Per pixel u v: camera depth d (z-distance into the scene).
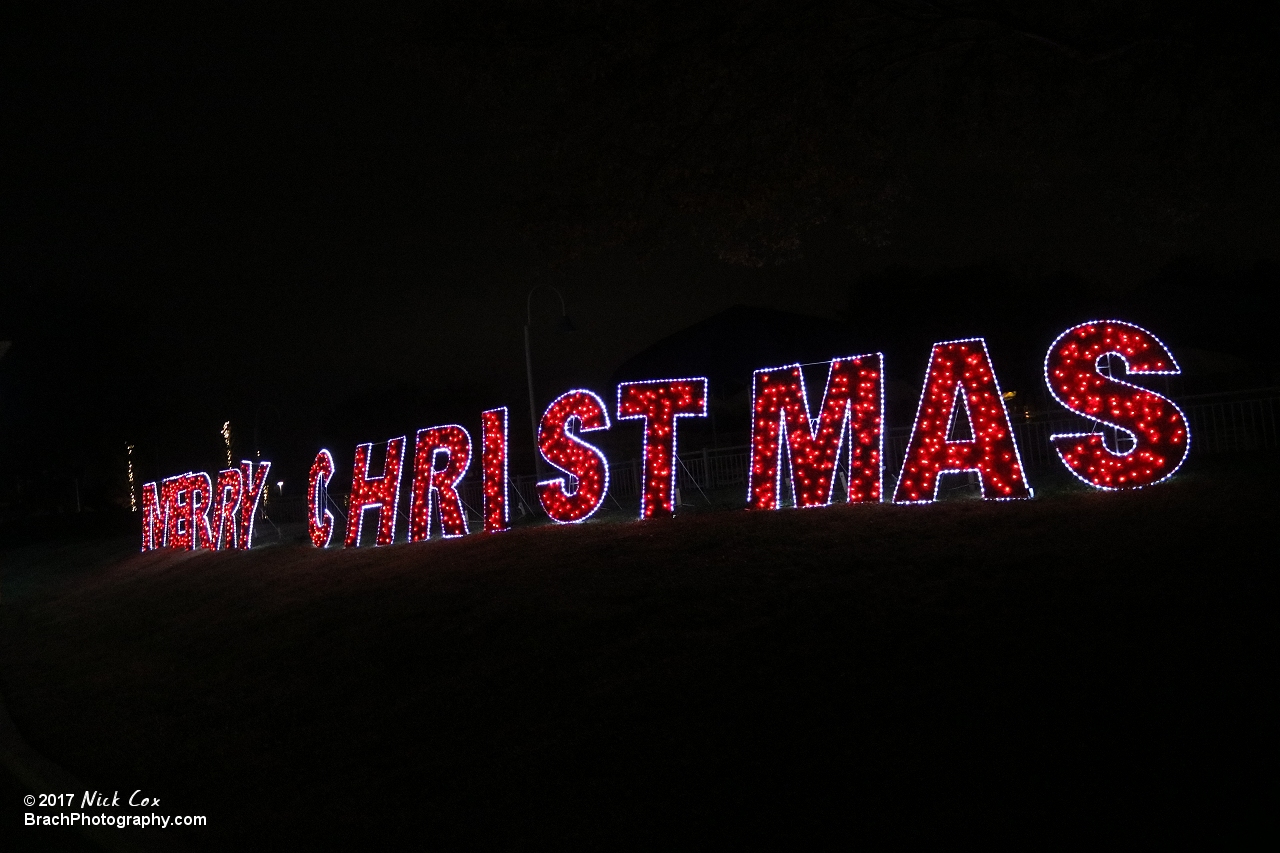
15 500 49.56
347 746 9.34
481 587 14.16
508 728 8.76
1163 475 11.82
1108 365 14.59
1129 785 5.54
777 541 12.77
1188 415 14.61
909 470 13.45
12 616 26.28
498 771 7.83
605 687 9.06
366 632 13.39
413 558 18.39
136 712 12.25
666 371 24.73
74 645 19.16
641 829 6.32
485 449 19.47
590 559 14.18
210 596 20.97
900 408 25.22
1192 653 6.91
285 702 11.27
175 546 31.12
